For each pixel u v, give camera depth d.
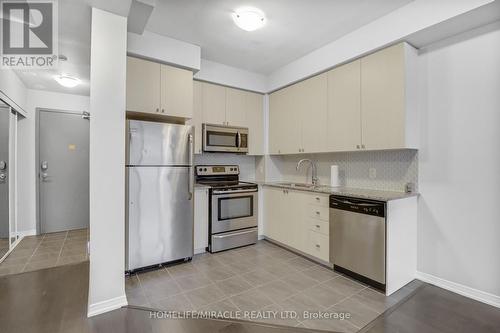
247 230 3.63
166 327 1.78
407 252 2.46
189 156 3.01
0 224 2.99
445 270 2.38
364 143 2.71
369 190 2.92
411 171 2.64
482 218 2.16
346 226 2.59
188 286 2.39
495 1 1.80
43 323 1.80
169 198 2.86
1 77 2.78
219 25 2.60
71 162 4.07
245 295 2.23
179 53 2.94
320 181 3.71
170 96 2.98
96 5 1.90
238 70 3.77
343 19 2.49
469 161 2.23
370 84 2.65
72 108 4.08
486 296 2.13
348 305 2.08
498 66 2.07
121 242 2.02
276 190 3.58
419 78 2.54
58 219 3.99
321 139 3.21
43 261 2.90
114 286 1.99
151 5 2.14
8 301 2.10
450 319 1.90
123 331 1.73
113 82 1.98
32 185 3.81
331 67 3.02
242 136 3.86
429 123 2.48
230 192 3.45
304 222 3.12
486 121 2.14
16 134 3.41
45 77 3.35
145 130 2.71
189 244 3.01
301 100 3.49
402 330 1.77
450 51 2.33
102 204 1.94
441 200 2.41
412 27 2.23
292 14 2.38
